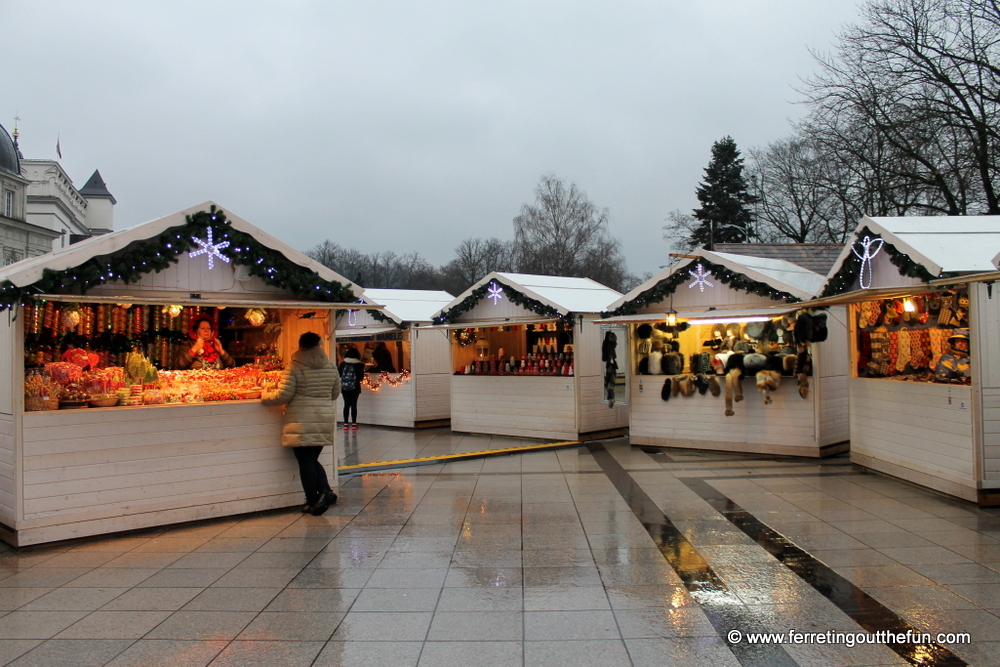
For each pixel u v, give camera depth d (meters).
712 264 11.25
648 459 10.98
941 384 7.99
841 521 6.93
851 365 9.94
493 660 4.03
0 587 5.42
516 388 13.88
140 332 8.25
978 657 3.94
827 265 15.36
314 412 7.62
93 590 5.32
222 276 7.79
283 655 4.14
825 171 29.59
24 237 50.12
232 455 7.59
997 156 18.39
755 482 8.98
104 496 6.81
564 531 6.78
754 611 4.68
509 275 14.60
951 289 7.57
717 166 45.00
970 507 7.39
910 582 5.16
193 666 4.01
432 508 7.89
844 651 4.05
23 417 6.43
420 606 4.89
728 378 11.06
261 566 5.86
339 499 8.47
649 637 4.30
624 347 14.01
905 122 18.62
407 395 15.76
